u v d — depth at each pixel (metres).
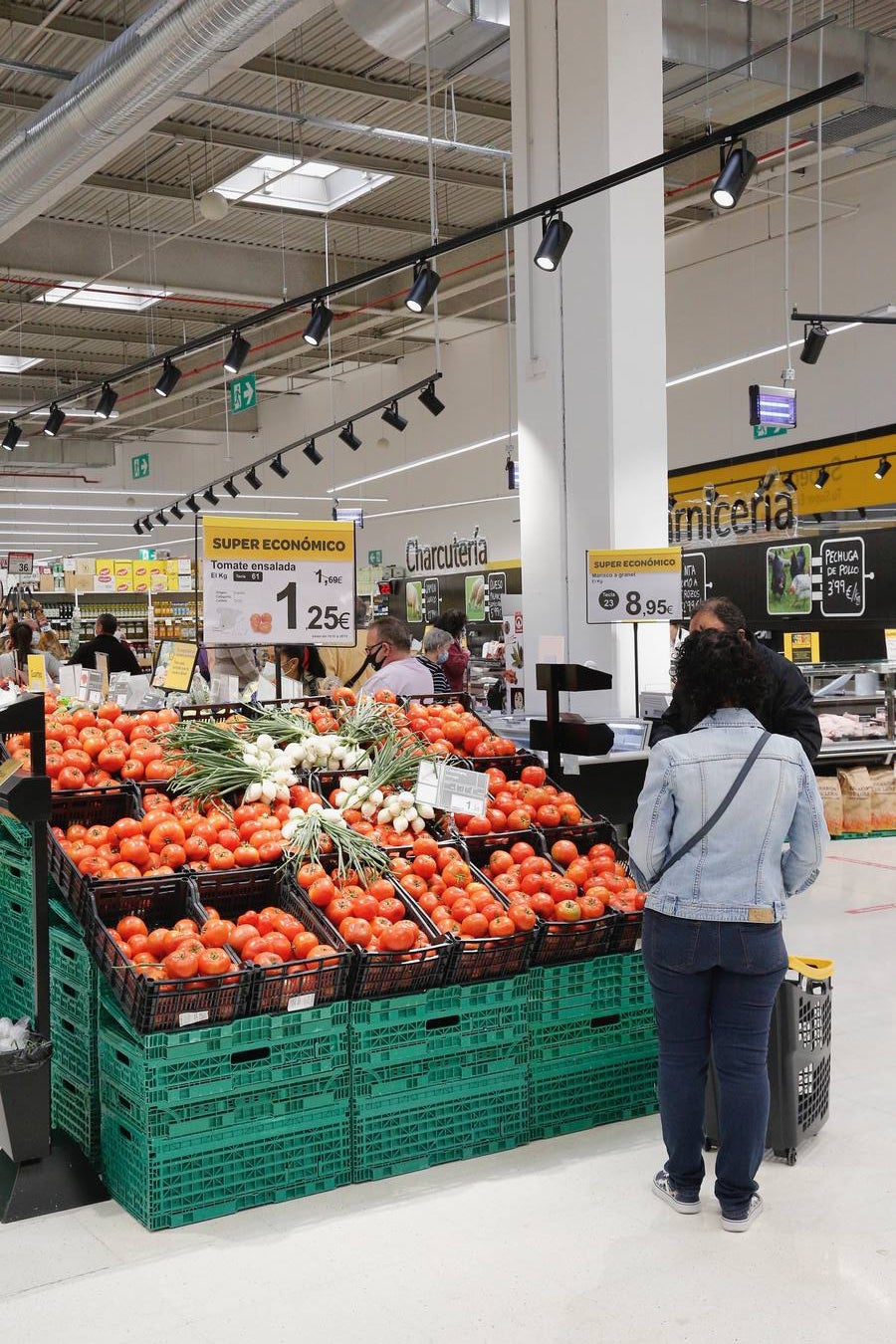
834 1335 2.63
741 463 15.60
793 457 14.88
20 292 17.48
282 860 3.66
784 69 9.65
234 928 3.32
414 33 8.45
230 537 5.52
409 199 15.23
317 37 10.84
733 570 12.73
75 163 9.07
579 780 6.48
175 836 3.63
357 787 4.02
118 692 7.02
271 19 6.83
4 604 17.31
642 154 8.14
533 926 3.51
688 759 2.99
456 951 3.38
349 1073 3.34
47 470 29.31
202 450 29.75
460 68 9.23
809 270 14.91
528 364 8.71
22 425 26.73
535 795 4.19
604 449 8.15
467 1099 3.50
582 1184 3.36
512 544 20.70
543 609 8.73
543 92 8.39
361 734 4.39
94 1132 3.41
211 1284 2.86
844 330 14.48
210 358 21.81
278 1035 3.21
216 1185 3.18
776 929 2.99
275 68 11.31
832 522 12.59
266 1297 2.80
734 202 5.54
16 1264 2.97
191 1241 3.07
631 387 8.16
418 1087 3.43
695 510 16.38
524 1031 3.58
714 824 2.96
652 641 8.42
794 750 3.03
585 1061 3.72
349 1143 3.35
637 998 3.79
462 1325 2.68
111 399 12.91
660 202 8.25
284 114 10.02
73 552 32.94
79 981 3.44
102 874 3.43
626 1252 2.98
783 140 12.83
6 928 3.93
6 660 10.22
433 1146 3.46
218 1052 3.14
